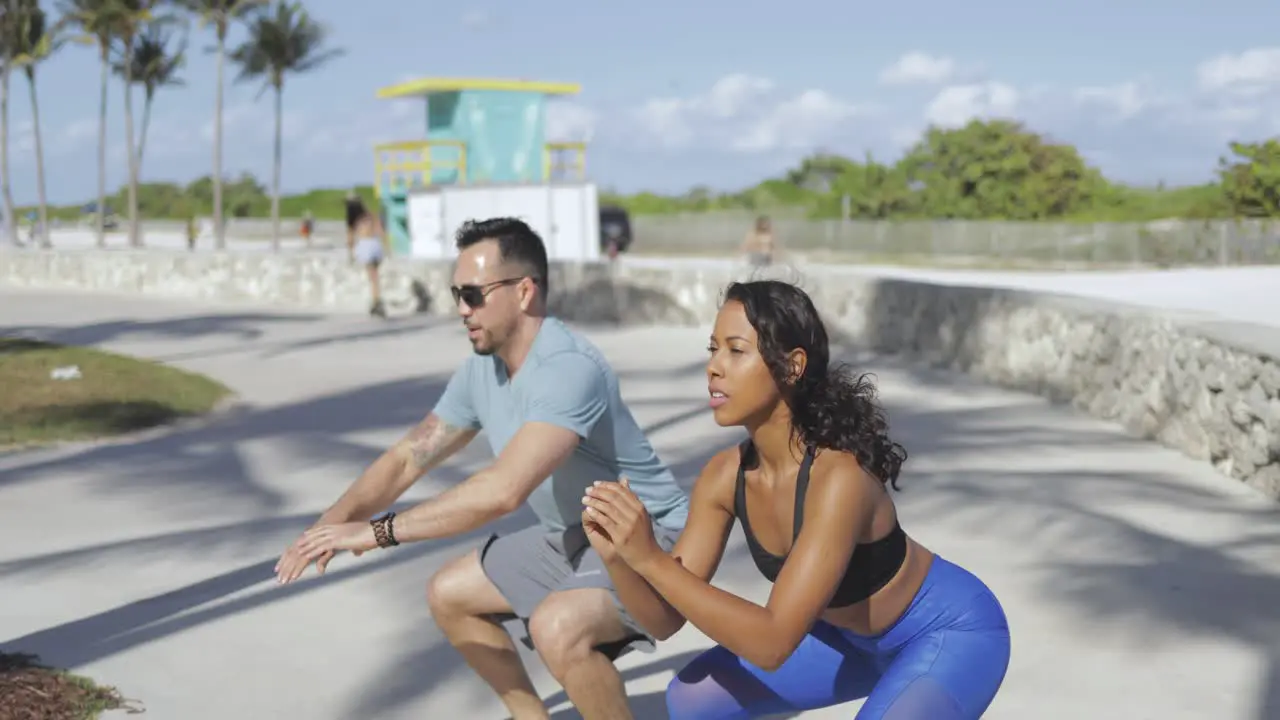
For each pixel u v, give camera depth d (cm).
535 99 3675
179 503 814
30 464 941
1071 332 1095
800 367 273
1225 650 508
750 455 294
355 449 991
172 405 1188
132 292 2945
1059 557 640
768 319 270
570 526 376
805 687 311
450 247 3206
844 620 290
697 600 267
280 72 6431
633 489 379
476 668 387
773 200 7850
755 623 265
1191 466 845
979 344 1284
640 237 5959
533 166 3691
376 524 347
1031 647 517
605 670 348
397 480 394
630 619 353
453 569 382
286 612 587
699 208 7912
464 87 3606
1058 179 5747
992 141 5869
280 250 6209
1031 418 1047
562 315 2070
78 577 647
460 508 346
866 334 1574
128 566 666
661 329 1867
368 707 473
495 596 377
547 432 353
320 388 1334
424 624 567
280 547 702
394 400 1243
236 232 8650
